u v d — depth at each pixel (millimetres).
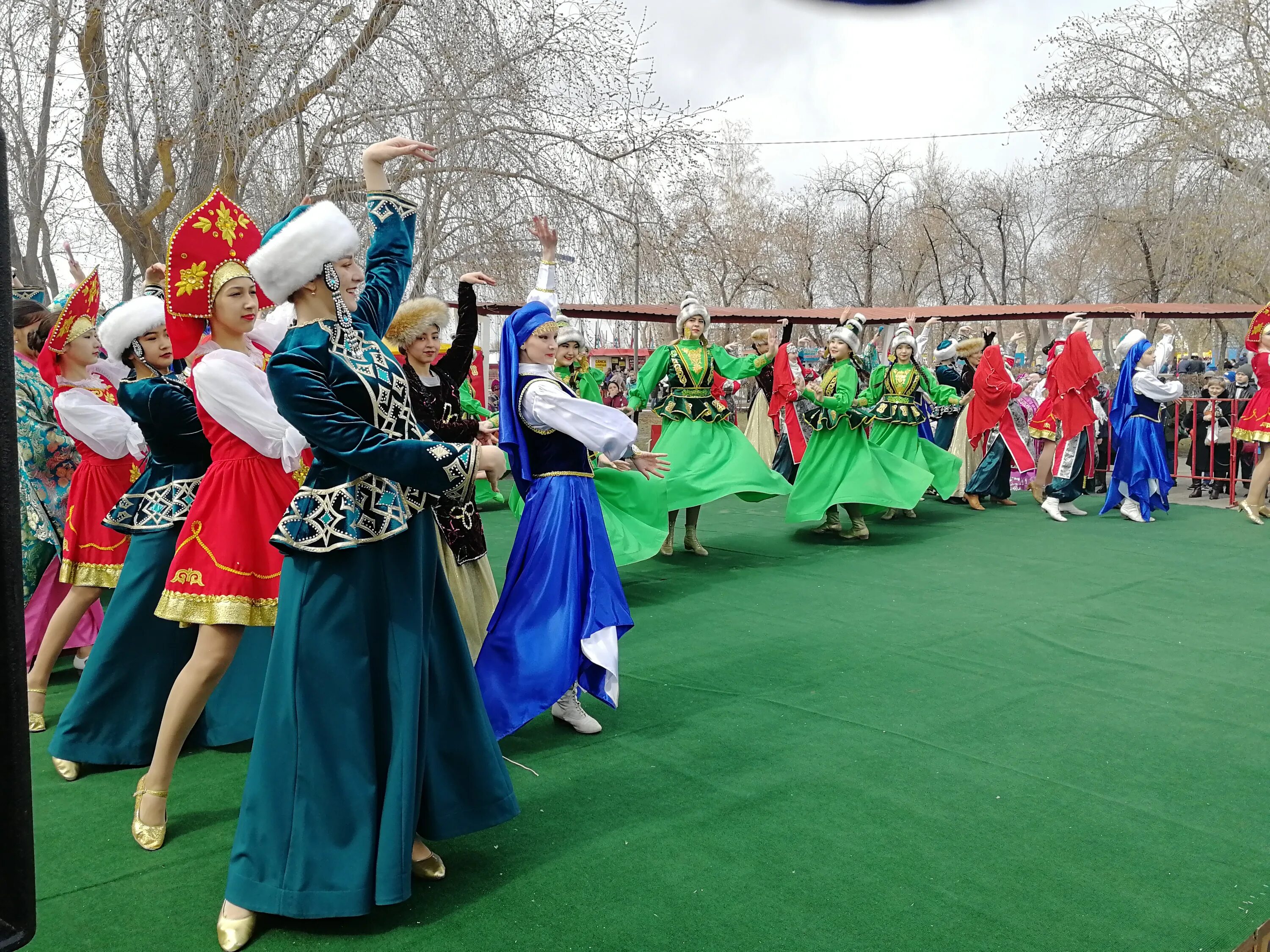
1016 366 18062
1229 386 11969
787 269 35562
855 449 8445
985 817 3248
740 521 9797
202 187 9445
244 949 2488
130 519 3689
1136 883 2818
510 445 4039
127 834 3162
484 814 2795
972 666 4902
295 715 2502
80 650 4898
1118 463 9586
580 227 11891
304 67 9828
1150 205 20391
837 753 3801
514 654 3871
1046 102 19688
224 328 3326
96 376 4660
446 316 4242
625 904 2709
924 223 34156
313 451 2787
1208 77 18562
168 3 8773
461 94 10477
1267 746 3865
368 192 3055
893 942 2514
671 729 4074
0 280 1028
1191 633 5496
